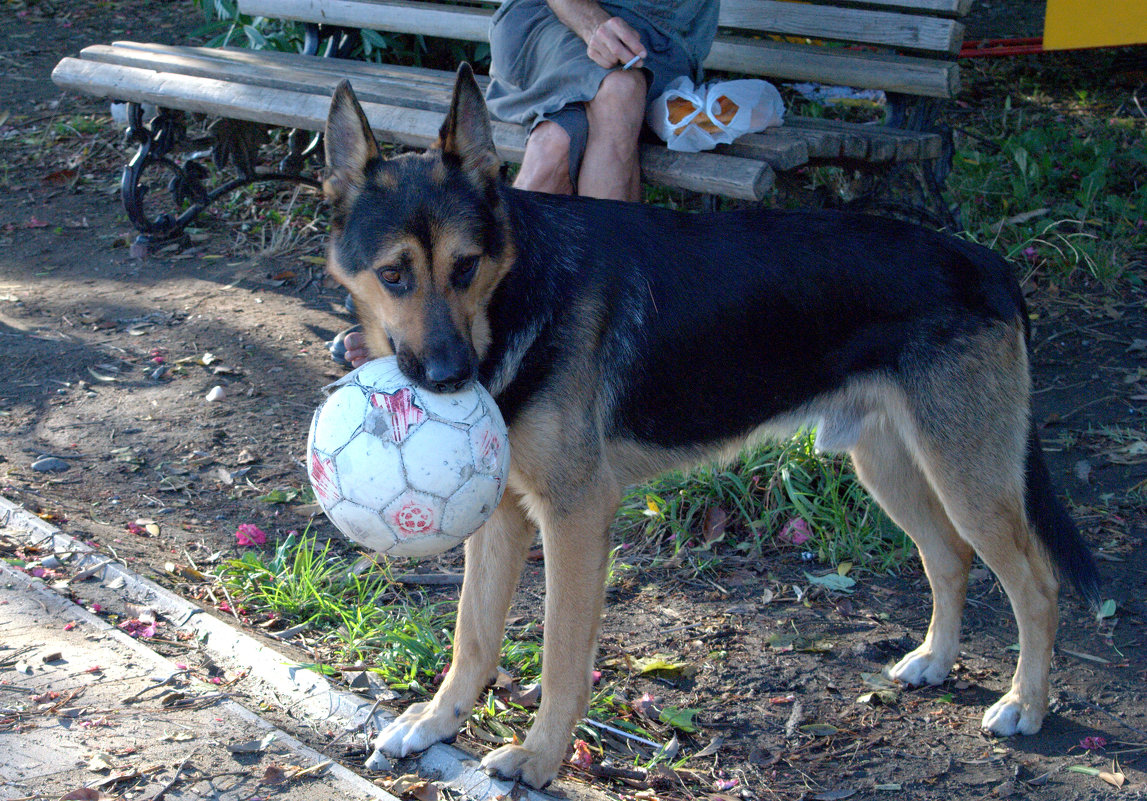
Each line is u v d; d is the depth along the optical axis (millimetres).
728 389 2881
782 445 3902
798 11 4766
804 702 2961
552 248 2709
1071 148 6480
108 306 5445
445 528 2367
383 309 2551
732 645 3213
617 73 3945
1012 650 3238
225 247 6223
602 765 2639
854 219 2971
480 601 2668
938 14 4477
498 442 2408
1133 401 4383
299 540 3645
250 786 2221
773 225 2934
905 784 2629
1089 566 2943
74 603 2953
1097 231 5672
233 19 7688
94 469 4004
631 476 2941
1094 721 2869
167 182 7000
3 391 4570
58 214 6648
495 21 4406
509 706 2902
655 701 2945
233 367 4848
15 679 2545
